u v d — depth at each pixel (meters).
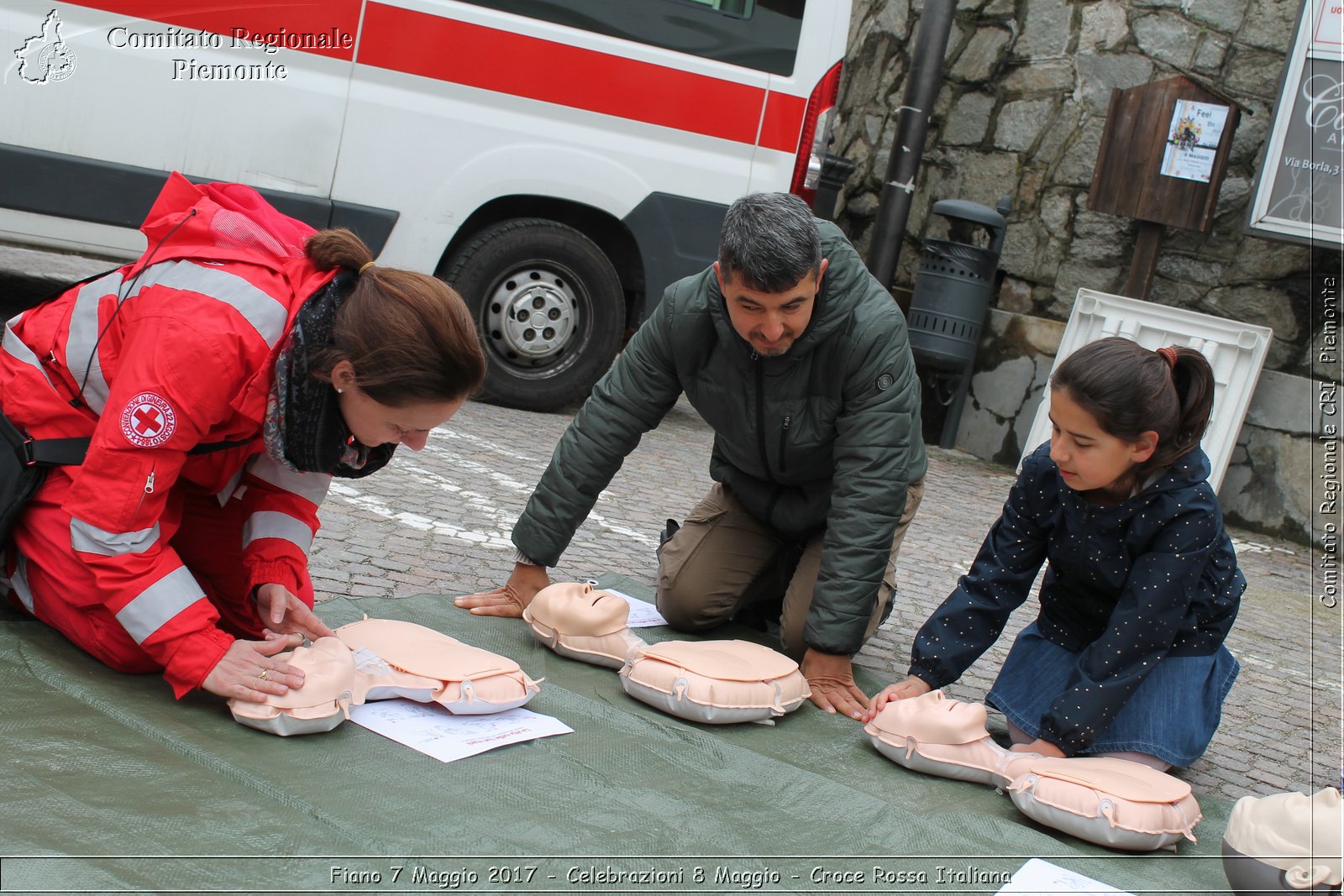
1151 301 6.38
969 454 6.93
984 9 7.12
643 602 3.22
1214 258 6.21
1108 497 2.32
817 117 5.63
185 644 1.95
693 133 5.49
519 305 5.55
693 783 2.05
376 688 2.14
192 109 4.76
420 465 4.22
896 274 7.50
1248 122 6.12
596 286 5.63
